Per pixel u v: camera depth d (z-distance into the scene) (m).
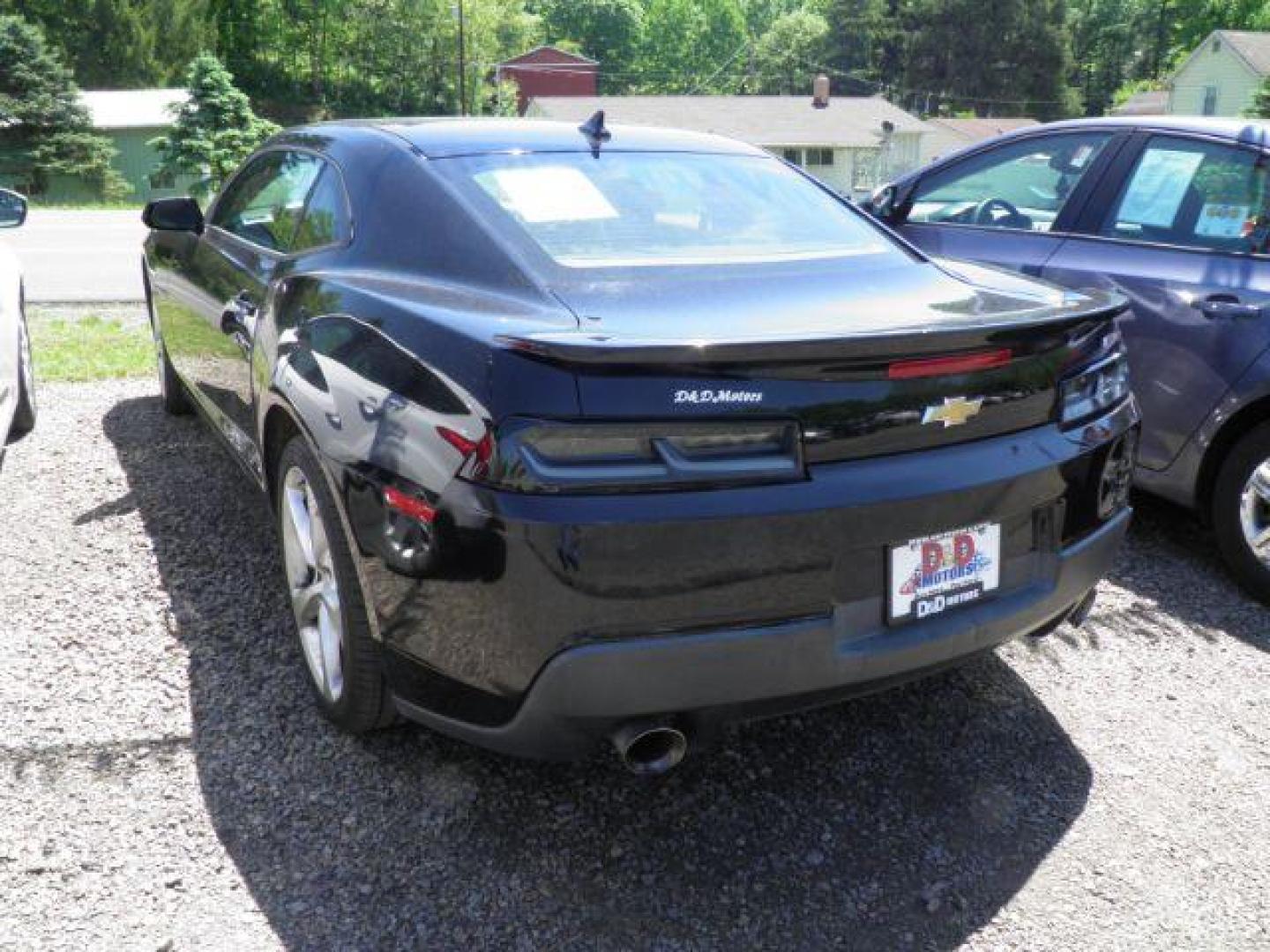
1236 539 3.93
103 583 3.70
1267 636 3.65
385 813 2.60
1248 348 3.85
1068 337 2.54
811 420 2.19
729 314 2.41
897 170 56.53
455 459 2.17
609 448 2.09
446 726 2.42
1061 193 4.67
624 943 2.24
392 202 2.95
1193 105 55.56
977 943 2.28
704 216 3.03
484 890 2.37
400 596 2.34
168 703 3.01
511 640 2.16
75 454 5.00
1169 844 2.60
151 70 61.16
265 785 2.69
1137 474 4.26
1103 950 2.26
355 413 2.46
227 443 4.00
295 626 3.42
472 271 2.64
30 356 5.32
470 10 73.19
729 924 2.30
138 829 2.51
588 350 2.04
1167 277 4.11
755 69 101.31
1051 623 2.79
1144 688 3.30
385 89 73.94
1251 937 2.31
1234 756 2.95
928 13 92.06
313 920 2.27
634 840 2.55
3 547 3.96
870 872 2.47
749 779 2.80
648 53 103.75
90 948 2.17
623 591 2.11
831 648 2.27
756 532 2.16
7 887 2.32
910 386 2.28
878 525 2.26
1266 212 3.97
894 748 2.95
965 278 2.98
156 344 5.61
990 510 2.42
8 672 3.13
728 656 2.19
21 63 41.09
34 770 2.70
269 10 71.12
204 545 4.01
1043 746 2.98
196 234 4.42
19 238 17.81
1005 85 91.19
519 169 3.04
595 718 2.19
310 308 2.87
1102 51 103.38
